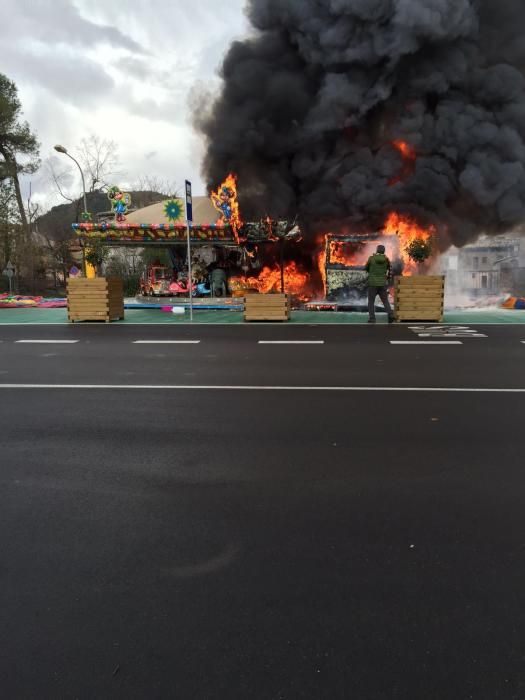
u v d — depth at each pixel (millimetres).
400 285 12820
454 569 2432
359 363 7590
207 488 3328
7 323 13336
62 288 39469
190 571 2424
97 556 2555
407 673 1813
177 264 19469
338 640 1974
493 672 1817
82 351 8891
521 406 5223
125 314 15586
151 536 2742
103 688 1759
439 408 5164
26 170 37531
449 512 2986
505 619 2090
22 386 6297
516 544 2648
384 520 2896
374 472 3559
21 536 2750
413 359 7867
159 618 2102
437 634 2004
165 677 1804
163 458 3861
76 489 3332
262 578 2365
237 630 2031
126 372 7109
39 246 36688
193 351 8797
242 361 7848
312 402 5445
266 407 5266
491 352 8453
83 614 2129
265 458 3840
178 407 5301
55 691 1748
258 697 1717
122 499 3184
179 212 17344
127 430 4555
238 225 16984
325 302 16562
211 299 16938
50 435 4422
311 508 3045
